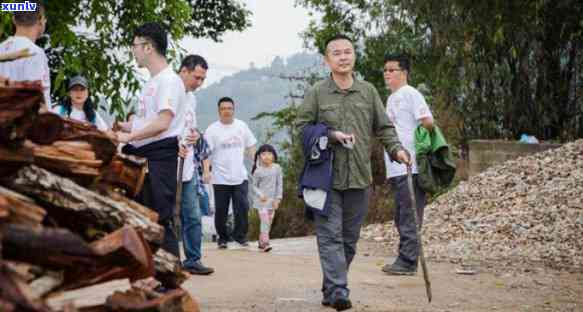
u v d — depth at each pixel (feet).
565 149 52.19
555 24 65.41
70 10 44.70
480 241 40.37
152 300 13.08
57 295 11.64
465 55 67.56
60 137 14.10
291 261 34.99
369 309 24.21
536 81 68.18
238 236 39.73
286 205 68.03
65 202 13.14
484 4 64.80
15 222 11.28
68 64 42.50
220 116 38.60
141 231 13.78
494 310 24.64
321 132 23.76
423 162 29.91
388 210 59.31
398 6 72.18
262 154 39.99
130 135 21.67
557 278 31.01
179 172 27.25
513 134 69.62
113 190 15.34
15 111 12.09
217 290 27.02
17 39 20.86
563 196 45.01
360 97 24.62
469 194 49.03
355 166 24.21
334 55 24.40
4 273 9.99
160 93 22.22
